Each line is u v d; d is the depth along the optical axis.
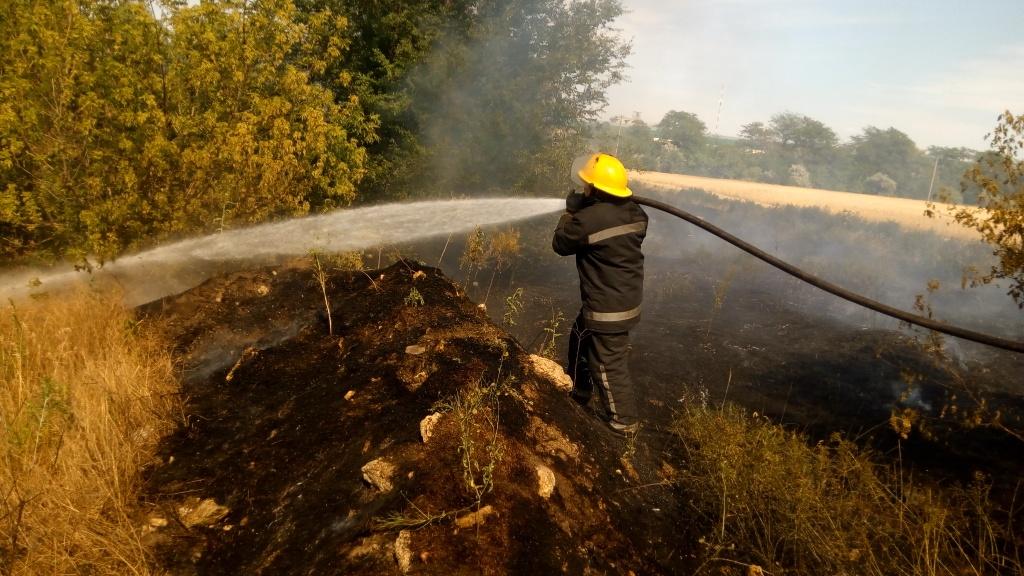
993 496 3.58
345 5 11.86
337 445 2.92
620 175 3.77
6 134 4.93
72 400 3.25
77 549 2.42
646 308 7.52
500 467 2.50
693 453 3.71
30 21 5.13
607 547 2.53
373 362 3.59
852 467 3.29
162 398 3.59
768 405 4.91
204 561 2.50
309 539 2.40
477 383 3.01
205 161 5.70
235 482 2.92
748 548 2.87
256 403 3.63
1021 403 4.95
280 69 7.37
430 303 4.20
